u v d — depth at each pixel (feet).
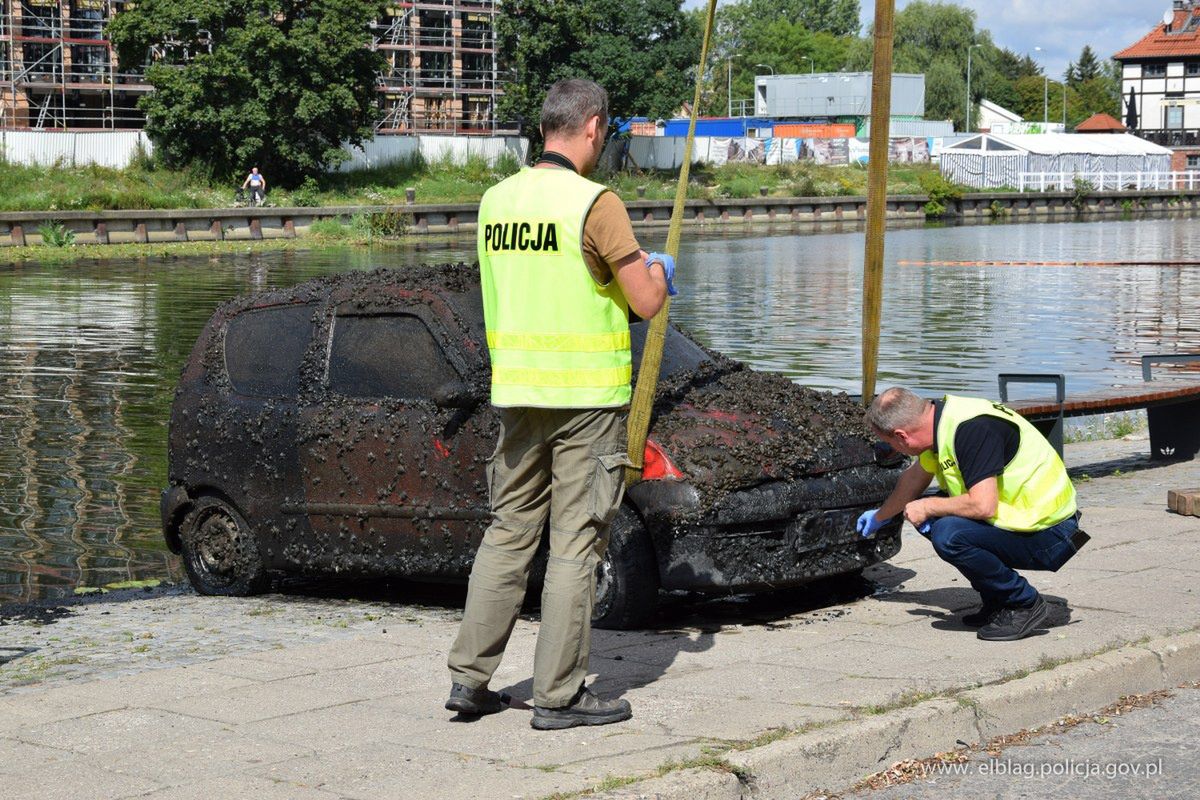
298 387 25.04
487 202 15.79
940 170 279.69
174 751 15.07
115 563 29.84
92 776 14.29
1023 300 96.32
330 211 190.90
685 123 317.22
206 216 179.83
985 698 16.51
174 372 60.85
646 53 249.75
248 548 25.67
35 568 29.37
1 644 22.06
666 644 19.99
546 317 15.24
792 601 23.40
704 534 20.81
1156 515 28.94
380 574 23.91
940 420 19.67
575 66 244.83
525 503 15.89
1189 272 123.03
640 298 15.15
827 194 259.19
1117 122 370.94
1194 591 22.16
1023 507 19.48
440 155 233.55
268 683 17.89
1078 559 24.79
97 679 19.16
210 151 206.18
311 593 26.50
